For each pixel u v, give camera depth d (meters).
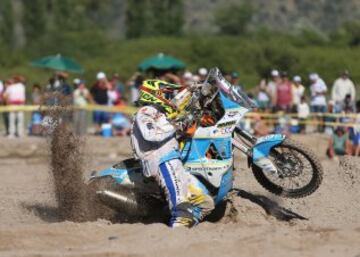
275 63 75.75
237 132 21.78
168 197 20.38
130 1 136.62
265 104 49.72
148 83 21.16
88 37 120.75
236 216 21.94
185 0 153.12
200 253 16.81
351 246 17.08
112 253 16.91
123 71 98.56
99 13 158.75
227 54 98.44
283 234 18.16
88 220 22.20
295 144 21.44
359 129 42.84
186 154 21.05
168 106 20.86
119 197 21.56
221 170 20.84
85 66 101.25
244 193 23.08
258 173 22.38
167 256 16.72
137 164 21.78
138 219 22.12
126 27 137.25
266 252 16.72
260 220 21.81
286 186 22.88
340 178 26.73
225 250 16.92
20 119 48.50
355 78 58.47
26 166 39.59
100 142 45.59
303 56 78.56
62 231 19.19
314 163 21.48
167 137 20.31
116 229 19.34
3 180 32.50
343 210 23.38
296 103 49.31
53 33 124.81
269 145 21.28
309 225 20.72
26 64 110.25
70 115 22.91
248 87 77.06
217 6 152.88
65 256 16.84
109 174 21.86
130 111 48.78
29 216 23.23
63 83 43.28
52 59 50.84
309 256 16.31
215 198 21.20
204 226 19.98
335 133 43.19
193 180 20.86
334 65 74.00
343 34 115.12
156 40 114.75
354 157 28.08
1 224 22.03
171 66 49.25
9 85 48.94
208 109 21.28
